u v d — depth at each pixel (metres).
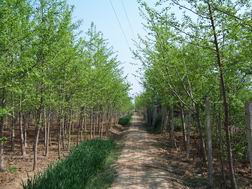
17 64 10.05
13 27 9.45
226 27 9.05
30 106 15.67
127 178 12.42
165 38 12.66
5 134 25.94
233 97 10.91
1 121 12.80
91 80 18.72
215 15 9.12
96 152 13.40
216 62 10.47
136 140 26.05
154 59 14.45
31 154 18.09
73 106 19.72
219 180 13.24
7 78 9.64
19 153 18.22
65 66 13.89
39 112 13.75
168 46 12.70
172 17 10.11
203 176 13.65
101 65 20.39
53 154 18.72
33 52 10.20
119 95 30.28
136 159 16.73
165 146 23.05
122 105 48.12
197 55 11.61
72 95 17.61
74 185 8.41
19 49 10.17
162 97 18.33
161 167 14.99
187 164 16.03
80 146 14.83
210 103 12.30
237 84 11.09
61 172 9.06
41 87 13.02
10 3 8.95
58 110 18.30
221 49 9.56
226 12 8.59
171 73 13.21
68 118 20.73
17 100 15.30
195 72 11.94
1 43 9.23
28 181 8.40
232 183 9.65
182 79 12.23
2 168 13.37
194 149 20.36
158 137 28.56
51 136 27.44
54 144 23.05
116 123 50.44
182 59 12.23
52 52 11.39
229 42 9.44
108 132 33.81
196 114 13.26
